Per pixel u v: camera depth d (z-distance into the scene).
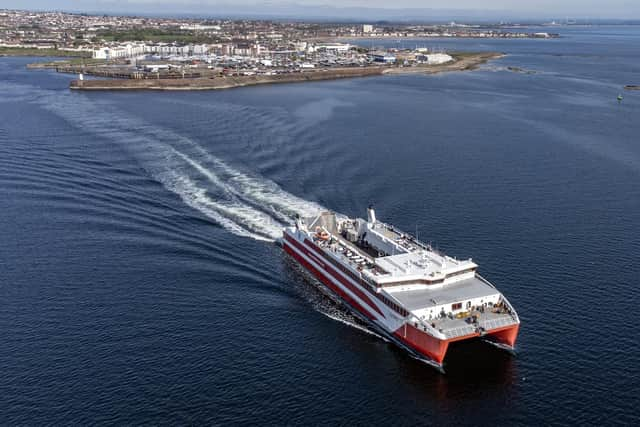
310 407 71.94
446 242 117.88
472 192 147.62
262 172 157.12
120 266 106.88
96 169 159.50
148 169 159.25
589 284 101.19
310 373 78.31
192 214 130.12
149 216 129.00
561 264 108.62
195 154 172.88
